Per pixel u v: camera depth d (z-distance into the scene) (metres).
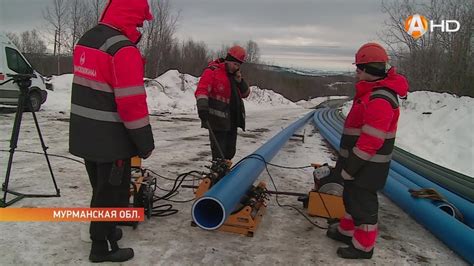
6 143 7.25
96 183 3.06
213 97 4.79
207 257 3.27
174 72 23.08
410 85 19.31
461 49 16.81
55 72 32.62
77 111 2.81
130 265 3.04
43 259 3.02
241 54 4.80
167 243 3.47
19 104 4.05
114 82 2.69
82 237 3.35
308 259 3.39
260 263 3.25
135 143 2.79
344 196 3.52
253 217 3.86
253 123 15.23
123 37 2.75
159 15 27.34
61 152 6.69
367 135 3.12
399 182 5.32
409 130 12.07
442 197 4.40
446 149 9.45
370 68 3.24
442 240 3.84
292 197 5.14
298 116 20.86
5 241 3.27
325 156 8.42
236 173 3.99
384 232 4.13
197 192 4.11
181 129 11.23
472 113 11.14
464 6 17.64
